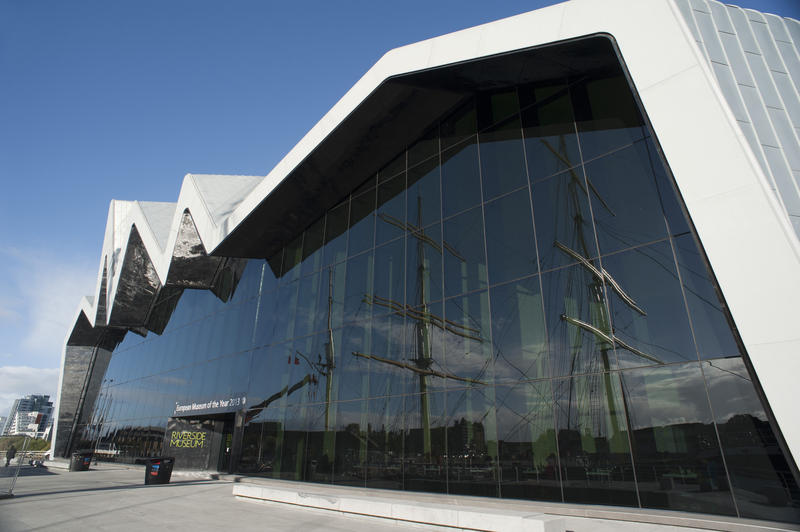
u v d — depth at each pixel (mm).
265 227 19875
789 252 6535
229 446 24391
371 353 14594
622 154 9953
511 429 10281
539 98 12055
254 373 20391
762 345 6551
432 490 11461
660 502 7914
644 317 8812
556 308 10195
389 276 14883
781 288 6512
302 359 17688
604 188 10070
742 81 8773
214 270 26656
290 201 18281
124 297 32094
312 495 10203
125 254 30188
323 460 15125
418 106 14094
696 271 8320
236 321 23156
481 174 12812
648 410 8398
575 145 10875
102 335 41531
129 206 36094
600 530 7227
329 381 15961
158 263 27016
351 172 16828
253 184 25188
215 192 23984
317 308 17781
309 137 16047
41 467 33312
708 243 7324
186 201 24734
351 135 15109
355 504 9141
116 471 26859
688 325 8250
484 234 12211
